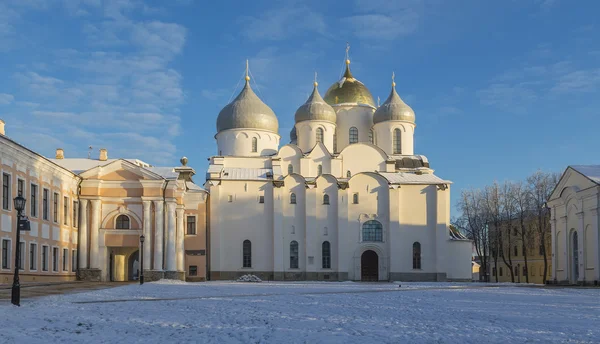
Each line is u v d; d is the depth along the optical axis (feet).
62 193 199.52
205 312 82.89
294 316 78.02
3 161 156.35
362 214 277.85
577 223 202.39
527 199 302.66
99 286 155.22
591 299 117.91
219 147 302.45
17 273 86.84
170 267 216.13
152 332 60.44
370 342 54.08
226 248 270.87
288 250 272.51
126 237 215.92
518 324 68.80
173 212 217.77
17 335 56.13
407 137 306.76
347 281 264.52
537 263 338.13
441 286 193.77
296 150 291.58
